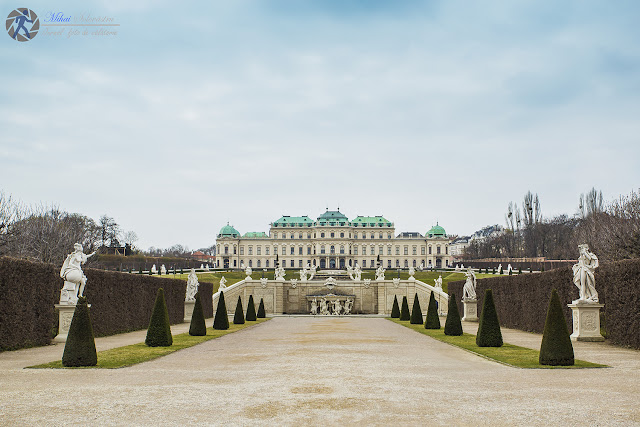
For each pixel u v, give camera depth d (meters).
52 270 27.78
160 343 26.34
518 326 39.91
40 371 17.80
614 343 26.28
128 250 132.50
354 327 44.03
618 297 25.92
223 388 14.68
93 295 32.50
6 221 61.34
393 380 16.06
